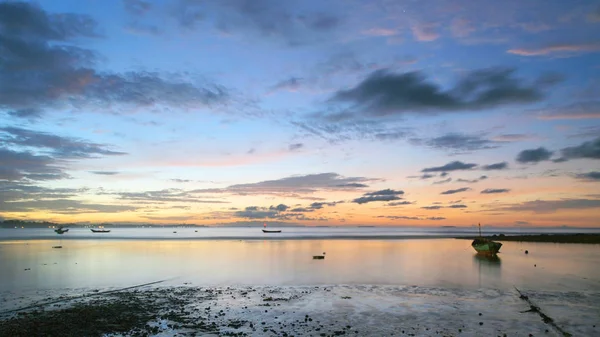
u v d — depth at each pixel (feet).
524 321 65.67
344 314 71.20
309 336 57.72
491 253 187.52
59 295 90.43
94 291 95.81
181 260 169.48
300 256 189.47
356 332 59.82
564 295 89.04
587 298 85.51
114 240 360.89
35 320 65.46
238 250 229.66
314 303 80.84
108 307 76.18
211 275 123.54
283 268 140.97
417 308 75.82
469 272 130.31
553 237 371.15
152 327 62.13
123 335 57.72
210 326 62.90
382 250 231.71
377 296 88.33
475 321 65.98
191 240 364.17
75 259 172.14
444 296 88.28
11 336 56.29
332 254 201.77
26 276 119.75
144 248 246.27
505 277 118.83
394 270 135.23
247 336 57.57
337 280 112.98
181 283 108.37
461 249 242.17
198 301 83.15
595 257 187.73
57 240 356.38
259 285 104.53
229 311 73.61
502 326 62.80
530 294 90.38
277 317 69.10
